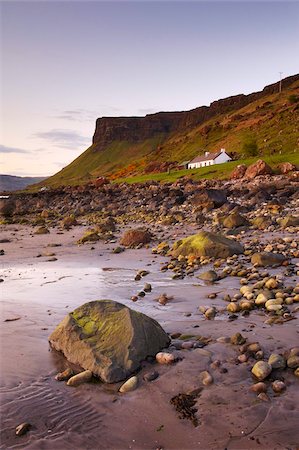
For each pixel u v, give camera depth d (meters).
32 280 15.97
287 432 5.51
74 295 13.38
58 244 26.08
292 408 6.01
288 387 6.57
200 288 13.19
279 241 20.12
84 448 5.46
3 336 9.67
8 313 11.56
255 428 5.64
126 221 38.09
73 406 6.50
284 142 156.38
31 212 62.38
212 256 17.78
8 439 5.70
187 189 70.81
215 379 7.00
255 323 9.52
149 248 22.47
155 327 8.52
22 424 5.94
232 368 7.34
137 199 60.72
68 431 5.84
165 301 11.96
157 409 6.27
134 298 12.31
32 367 7.97
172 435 5.64
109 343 7.97
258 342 8.33
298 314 9.88
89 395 6.82
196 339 8.80
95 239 26.81
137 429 5.82
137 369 7.54
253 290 11.94
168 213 40.41
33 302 12.68
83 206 59.19
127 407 6.39
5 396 6.89
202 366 7.48
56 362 8.17
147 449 5.39
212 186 71.38
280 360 7.23
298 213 31.47
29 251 23.88
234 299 11.50
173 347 8.38
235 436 5.52
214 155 149.50
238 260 16.77
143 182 109.31
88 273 16.86
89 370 7.48
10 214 62.44
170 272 16.05
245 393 6.50
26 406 6.55
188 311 10.90
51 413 6.32
